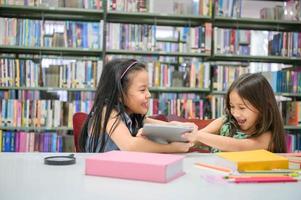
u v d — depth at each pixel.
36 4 2.82
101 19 3.07
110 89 1.29
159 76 2.97
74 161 0.84
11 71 2.79
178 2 2.99
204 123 1.74
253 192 0.59
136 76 1.31
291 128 3.12
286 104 3.16
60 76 2.85
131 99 1.31
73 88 2.86
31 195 0.55
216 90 3.04
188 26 3.16
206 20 3.11
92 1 2.88
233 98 1.32
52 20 3.01
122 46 2.92
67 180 0.66
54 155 0.96
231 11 3.04
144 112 1.34
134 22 3.10
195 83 3.01
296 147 3.09
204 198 0.55
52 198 0.54
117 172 0.69
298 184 0.66
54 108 2.83
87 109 2.87
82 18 3.06
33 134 2.81
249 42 3.08
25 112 2.79
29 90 2.88
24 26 2.81
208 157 0.98
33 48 2.83
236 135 1.39
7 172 0.73
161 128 0.99
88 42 2.88
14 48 2.84
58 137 2.84
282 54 3.13
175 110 2.96
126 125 1.24
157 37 2.98
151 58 3.07
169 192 0.59
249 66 3.25
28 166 0.80
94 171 0.70
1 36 2.78
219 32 3.03
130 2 2.92
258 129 1.30
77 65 2.86
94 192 0.58
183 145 1.04
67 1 2.87
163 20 3.12
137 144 1.02
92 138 1.26
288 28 3.33
